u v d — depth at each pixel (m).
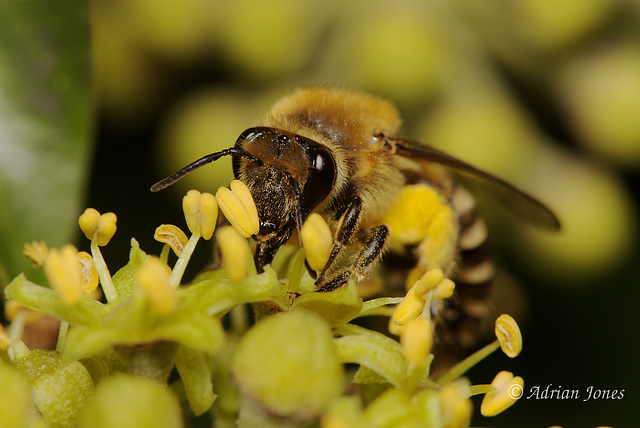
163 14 0.10
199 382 0.07
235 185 0.07
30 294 0.07
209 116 0.10
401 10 0.10
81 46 0.08
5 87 0.08
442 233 0.08
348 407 0.07
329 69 0.10
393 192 0.08
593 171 0.10
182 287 0.07
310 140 0.08
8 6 0.08
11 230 0.08
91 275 0.07
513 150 0.10
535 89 0.10
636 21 0.10
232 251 0.07
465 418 0.07
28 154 0.08
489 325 0.10
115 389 0.07
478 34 0.10
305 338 0.07
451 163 0.09
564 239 0.10
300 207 0.08
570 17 0.10
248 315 0.08
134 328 0.07
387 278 0.09
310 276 0.08
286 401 0.07
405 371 0.07
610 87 0.10
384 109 0.08
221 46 0.10
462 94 0.10
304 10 0.10
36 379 0.07
